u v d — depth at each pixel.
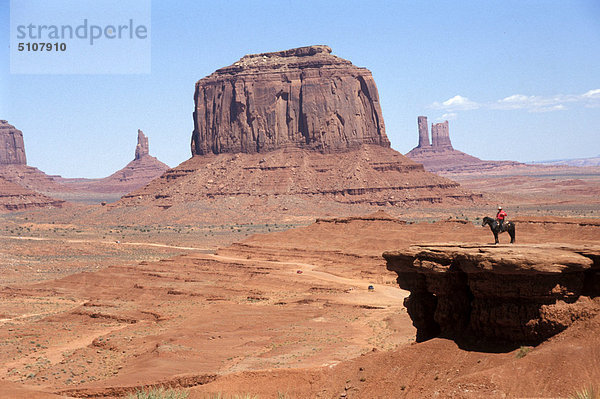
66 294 137.88
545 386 32.59
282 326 86.19
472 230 150.38
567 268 35.78
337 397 39.66
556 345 35.03
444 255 40.41
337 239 174.62
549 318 35.91
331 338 72.12
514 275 36.66
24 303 125.94
